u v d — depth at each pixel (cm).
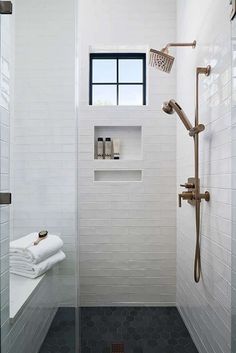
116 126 245
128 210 239
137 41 242
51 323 161
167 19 242
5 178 113
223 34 137
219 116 142
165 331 197
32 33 178
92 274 238
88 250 238
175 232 238
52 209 177
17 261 157
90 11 243
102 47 247
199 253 164
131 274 238
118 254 239
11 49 174
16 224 172
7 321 118
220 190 141
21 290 151
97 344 180
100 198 239
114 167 241
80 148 240
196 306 180
